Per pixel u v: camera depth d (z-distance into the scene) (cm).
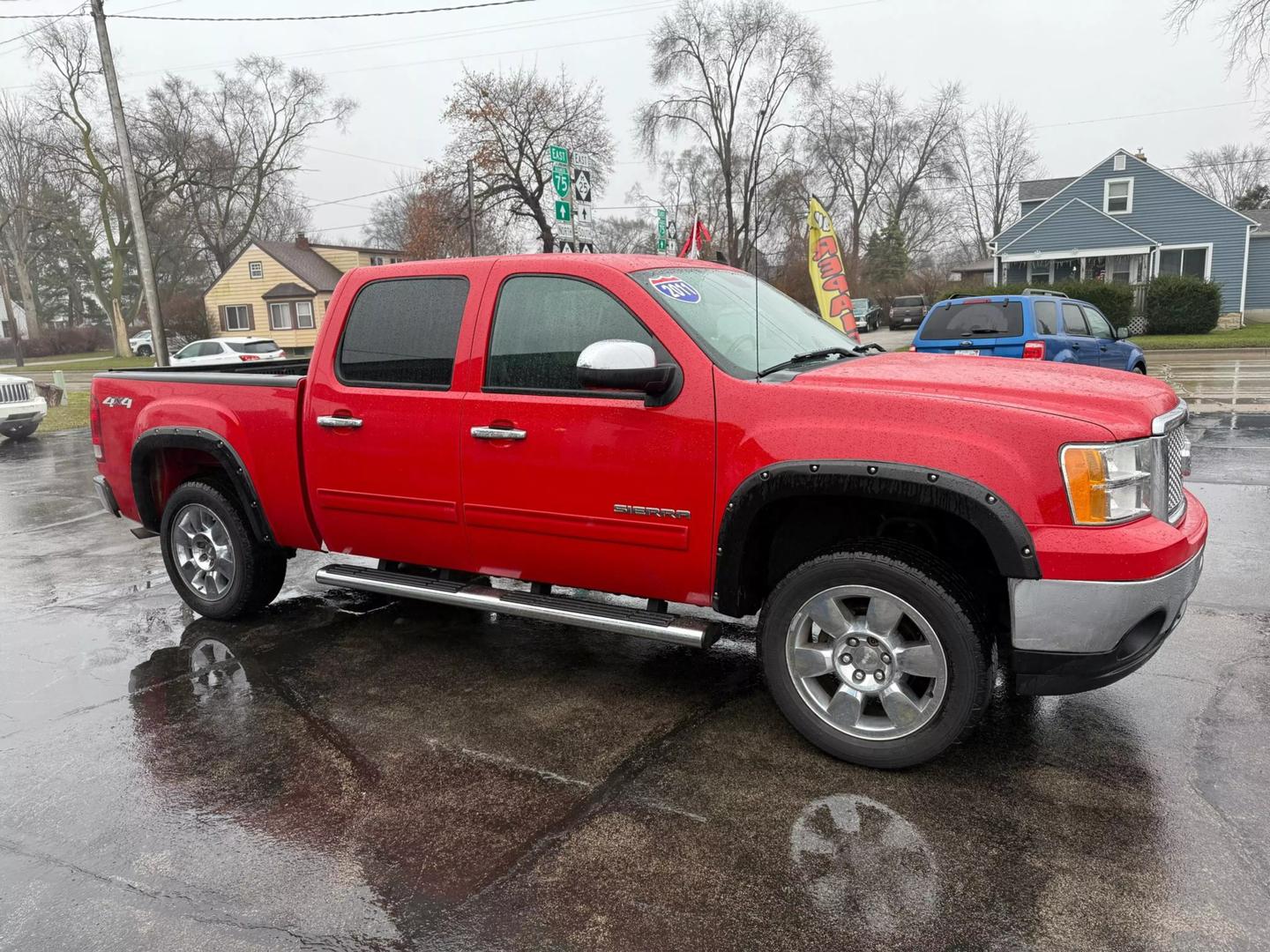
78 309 7300
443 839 284
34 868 272
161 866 272
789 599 326
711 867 265
